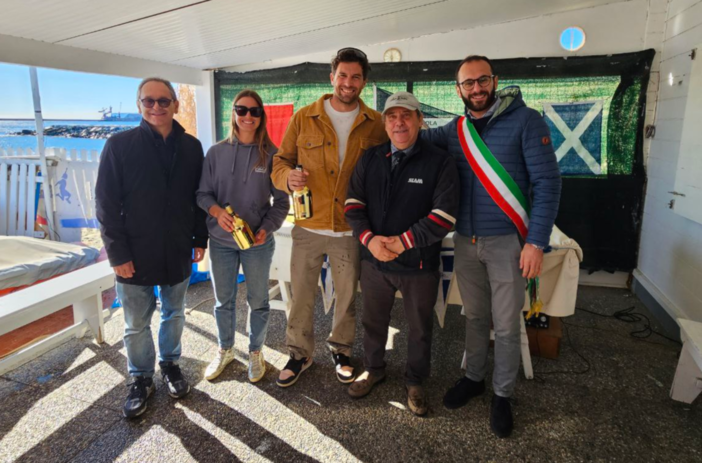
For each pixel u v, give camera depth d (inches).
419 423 78.1
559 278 88.8
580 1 129.5
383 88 155.1
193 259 89.1
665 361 99.3
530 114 68.9
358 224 76.5
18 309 85.0
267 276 90.0
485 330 81.7
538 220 68.4
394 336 113.8
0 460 69.1
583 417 79.5
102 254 177.2
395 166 75.6
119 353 103.1
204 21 101.5
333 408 82.4
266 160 83.5
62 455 70.3
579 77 140.5
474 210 74.0
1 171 187.6
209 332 114.3
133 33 104.2
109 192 73.1
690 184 104.7
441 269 95.6
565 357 101.7
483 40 146.2
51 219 189.0
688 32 114.3
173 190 78.4
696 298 103.3
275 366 97.4
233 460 69.4
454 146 76.0
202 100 172.1
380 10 112.8
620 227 144.2
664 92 129.2
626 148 140.2
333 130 80.0
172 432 75.9
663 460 68.7
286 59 162.1
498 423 74.7
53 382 91.0
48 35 98.8
